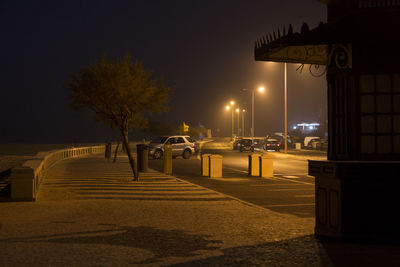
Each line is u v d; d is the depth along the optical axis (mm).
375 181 7133
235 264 6039
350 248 6883
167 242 7418
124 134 18500
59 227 8750
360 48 7441
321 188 7789
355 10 7340
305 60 9078
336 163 7184
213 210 11070
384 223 7145
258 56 8523
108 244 7258
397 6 7305
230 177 21016
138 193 14531
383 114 7387
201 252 6723
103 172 22266
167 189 15711
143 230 8469
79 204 12008
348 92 7516
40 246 7105
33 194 12711
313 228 8664
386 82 7402
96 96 17641
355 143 7406
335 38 7383
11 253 6629
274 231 8367
